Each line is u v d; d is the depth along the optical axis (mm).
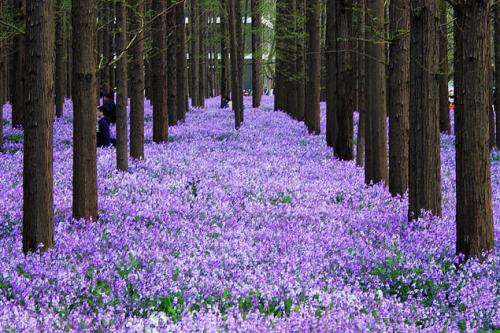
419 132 12195
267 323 6574
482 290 8172
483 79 9562
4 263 8719
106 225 11188
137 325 6234
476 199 9617
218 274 8500
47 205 9711
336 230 11547
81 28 11508
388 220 12414
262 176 17484
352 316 6984
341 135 21688
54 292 7543
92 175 11688
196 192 14781
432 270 8820
